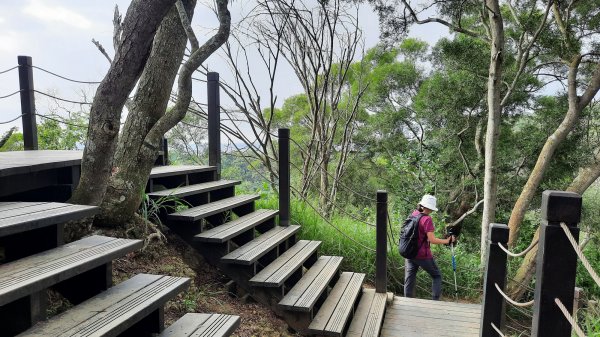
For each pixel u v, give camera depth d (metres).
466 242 12.58
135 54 2.54
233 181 5.09
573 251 1.50
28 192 3.20
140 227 3.57
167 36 3.59
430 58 16.70
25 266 1.88
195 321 2.37
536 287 1.58
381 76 16.44
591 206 12.27
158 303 2.11
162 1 2.45
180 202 3.95
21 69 4.74
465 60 11.27
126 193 3.39
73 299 2.26
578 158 10.98
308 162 7.81
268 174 7.87
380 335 3.69
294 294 3.55
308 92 7.95
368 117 17.41
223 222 4.44
